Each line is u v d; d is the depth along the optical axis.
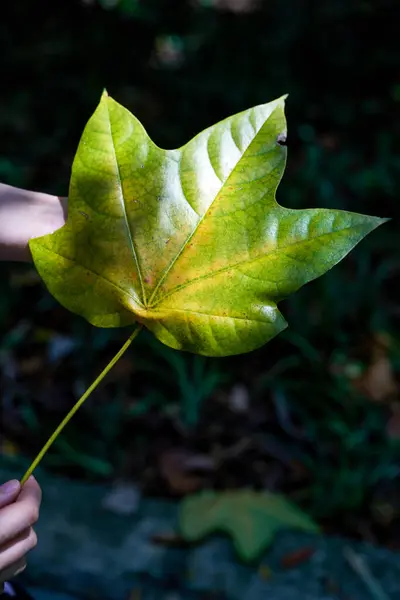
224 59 2.96
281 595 1.25
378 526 1.43
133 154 0.65
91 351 1.76
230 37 3.05
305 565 1.30
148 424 1.60
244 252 0.65
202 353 0.64
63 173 2.33
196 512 1.36
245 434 1.60
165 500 1.44
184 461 1.52
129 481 1.50
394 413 1.64
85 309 0.65
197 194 0.66
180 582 1.28
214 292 0.64
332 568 1.30
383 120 2.61
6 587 0.91
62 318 1.86
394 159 2.31
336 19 2.84
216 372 1.69
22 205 0.87
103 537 1.35
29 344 1.80
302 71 2.86
